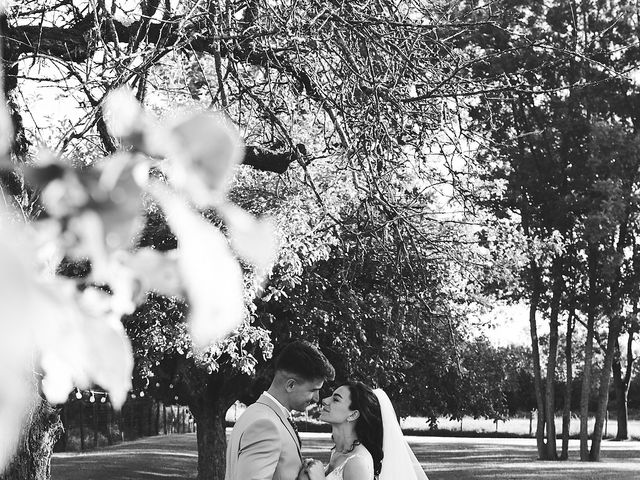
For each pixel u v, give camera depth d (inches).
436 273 482.3
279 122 316.8
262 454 187.8
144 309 528.7
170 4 335.3
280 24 325.4
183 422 1908.2
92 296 25.2
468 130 359.3
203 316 23.5
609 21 1045.8
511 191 1040.2
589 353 1251.2
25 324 21.0
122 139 24.0
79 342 24.5
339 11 336.8
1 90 27.9
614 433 2148.1
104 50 299.6
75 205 23.8
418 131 357.7
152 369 733.9
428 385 875.4
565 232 1127.6
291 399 196.7
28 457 260.8
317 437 1850.4
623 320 1206.3
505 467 1111.0
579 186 1083.9
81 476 969.5
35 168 23.6
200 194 24.0
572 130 1063.0
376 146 336.8
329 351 781.9
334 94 358.6
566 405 1307.8
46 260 24.8
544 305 1223.5
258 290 448.5
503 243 538.6
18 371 20.8
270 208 445.7
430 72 366.0
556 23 1015.6
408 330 737.0
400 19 355.9
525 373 2090.3
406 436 2092.8
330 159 392.2
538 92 355.6
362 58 349.4
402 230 378.0
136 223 24.6
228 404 828.0
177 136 23.5
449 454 1396.4
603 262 1107.9
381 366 746.2
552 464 1170.6
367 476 203.2
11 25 325.1
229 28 304.0
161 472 1027.3
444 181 362.9
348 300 682.2
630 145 1035.9
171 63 361.1
